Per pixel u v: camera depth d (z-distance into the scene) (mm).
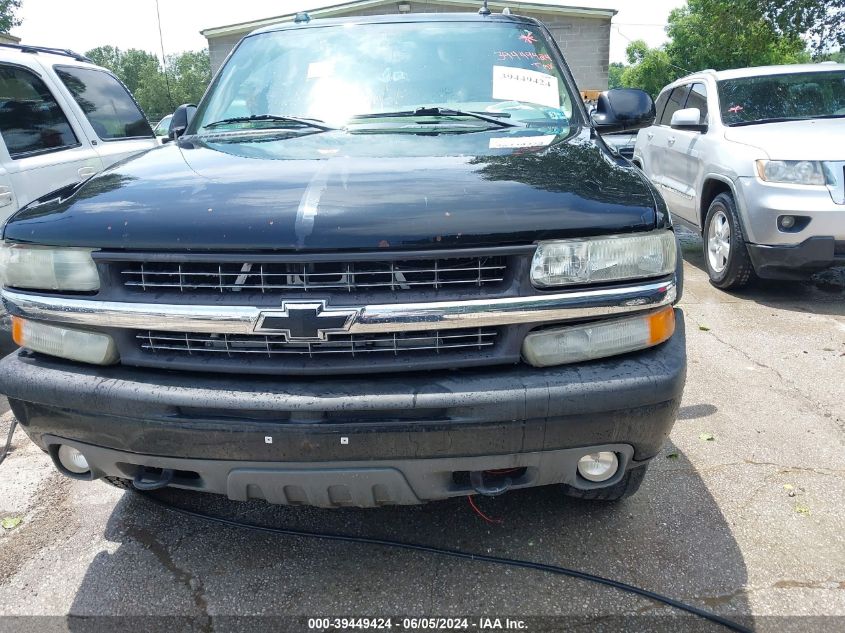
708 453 3141
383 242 1855
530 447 1968
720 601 2211
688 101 7082
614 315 1999
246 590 2324
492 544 2518
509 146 2549
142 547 2566
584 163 2340
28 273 2121
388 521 2676
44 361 2191
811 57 18438
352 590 2311
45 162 4855
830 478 2920
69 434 2143
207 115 3314
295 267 1895
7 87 4797
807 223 4934
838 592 2238
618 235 1967
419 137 2688
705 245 6074
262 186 2115
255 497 2098
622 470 2131
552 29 19891
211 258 1897
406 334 1951
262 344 1971
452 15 3547
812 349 4410
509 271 1932
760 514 2670
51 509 2836
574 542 2518
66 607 2264
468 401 1897
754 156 5258
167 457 2047
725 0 18016
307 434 1916
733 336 4684
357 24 3525
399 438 1921
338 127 2908
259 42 3594
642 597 2234
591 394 1930
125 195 2176
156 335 2043
